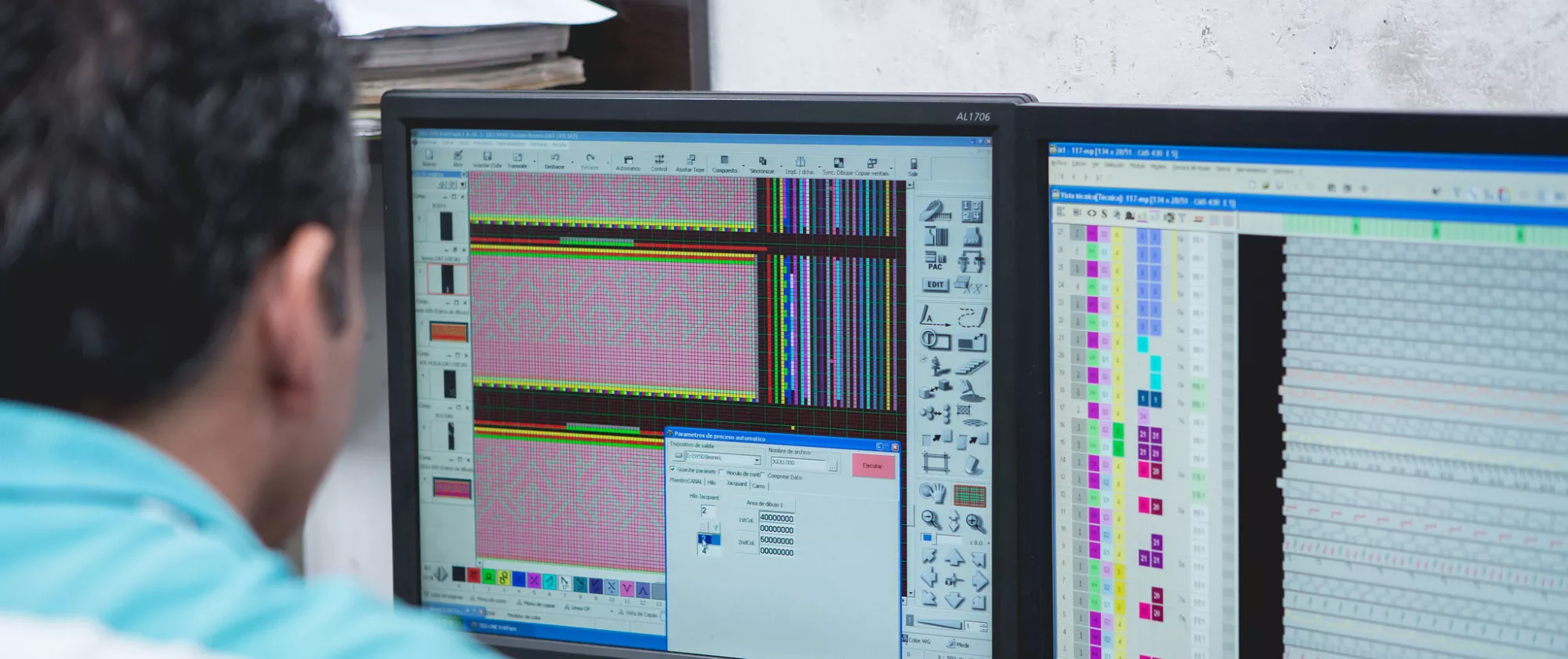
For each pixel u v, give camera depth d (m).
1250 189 0.76
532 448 0.94
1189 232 0.78
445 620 0.97
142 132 0.41
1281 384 0.77
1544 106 1.03
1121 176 0.79
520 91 0.90
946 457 0.86
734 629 0.92
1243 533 0.79
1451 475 0.74
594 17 1.13
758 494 0.90
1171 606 0.82
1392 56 1.07
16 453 0.42
